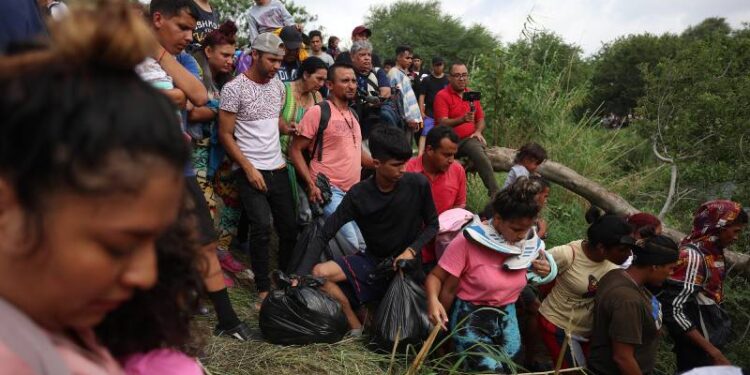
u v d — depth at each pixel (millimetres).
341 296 3615
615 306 3164
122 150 486
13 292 552
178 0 2855
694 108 5945
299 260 3645
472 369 3359
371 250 3693
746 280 5129
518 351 3492
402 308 3352
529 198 3217
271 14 6281
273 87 4023
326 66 4559
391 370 3225
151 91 538
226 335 3146
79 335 673
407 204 3566
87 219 500
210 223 2875
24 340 552
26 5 1859
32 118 475
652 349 3307
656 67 6523
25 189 490
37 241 509
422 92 8117
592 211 3738
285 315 3186
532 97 8797
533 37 9141
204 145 3957
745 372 1605
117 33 502
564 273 3629
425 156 4148
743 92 5637
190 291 873
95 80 503
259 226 3887
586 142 8898
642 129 6512
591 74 10383
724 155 5805
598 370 3309
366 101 5328
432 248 4020
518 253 3348
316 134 4152
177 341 852
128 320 807
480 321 3369
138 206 508
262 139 3918
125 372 806
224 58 4262
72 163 472
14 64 506
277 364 3037
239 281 4141
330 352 3232
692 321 3883
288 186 4105
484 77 8555
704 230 3957
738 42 6184
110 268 533
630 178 8391
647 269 3398
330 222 3549
